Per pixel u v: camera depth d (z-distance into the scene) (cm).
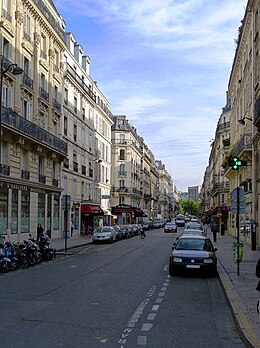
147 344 754
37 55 3578
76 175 4778
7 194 2925
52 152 3781
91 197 5491
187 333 840
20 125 3053
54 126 4072
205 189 14950
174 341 779
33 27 3541
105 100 6397
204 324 918
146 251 3027
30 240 2138
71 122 4600
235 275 1612
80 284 1462
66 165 4372
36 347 720
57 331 830
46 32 3850
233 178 4934
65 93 4466
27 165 3316
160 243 4003
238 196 1667
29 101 3419
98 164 5875
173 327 884
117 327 871
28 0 3334
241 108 4166
